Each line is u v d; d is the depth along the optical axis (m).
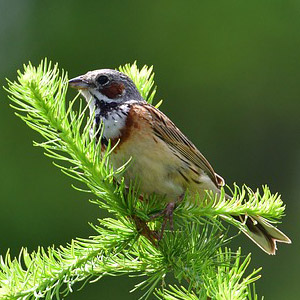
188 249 6.01
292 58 14.95
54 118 5.92
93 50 14.63
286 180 15.15
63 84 5.97
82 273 5.84
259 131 15.10
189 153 7.73
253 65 14.94
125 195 6.14
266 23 14.91
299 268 13.37
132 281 12.94
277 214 6.15
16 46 14.59
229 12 14.86
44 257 5.81
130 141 7.18
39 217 13.59
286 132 15.09
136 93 7.70
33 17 14.79
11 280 5.61
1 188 13.69
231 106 14.98
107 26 14.72
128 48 14.70
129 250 6.04
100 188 6.04
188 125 14.96
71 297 12.87
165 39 14.84
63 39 14.65
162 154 7.26
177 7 14.82
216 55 14.91
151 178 7.29
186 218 6.23
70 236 13.53
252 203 6.15
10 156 13.86
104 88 7.55
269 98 15.02
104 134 7.23
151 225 6.69
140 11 14.80
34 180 13.73
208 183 7.57
